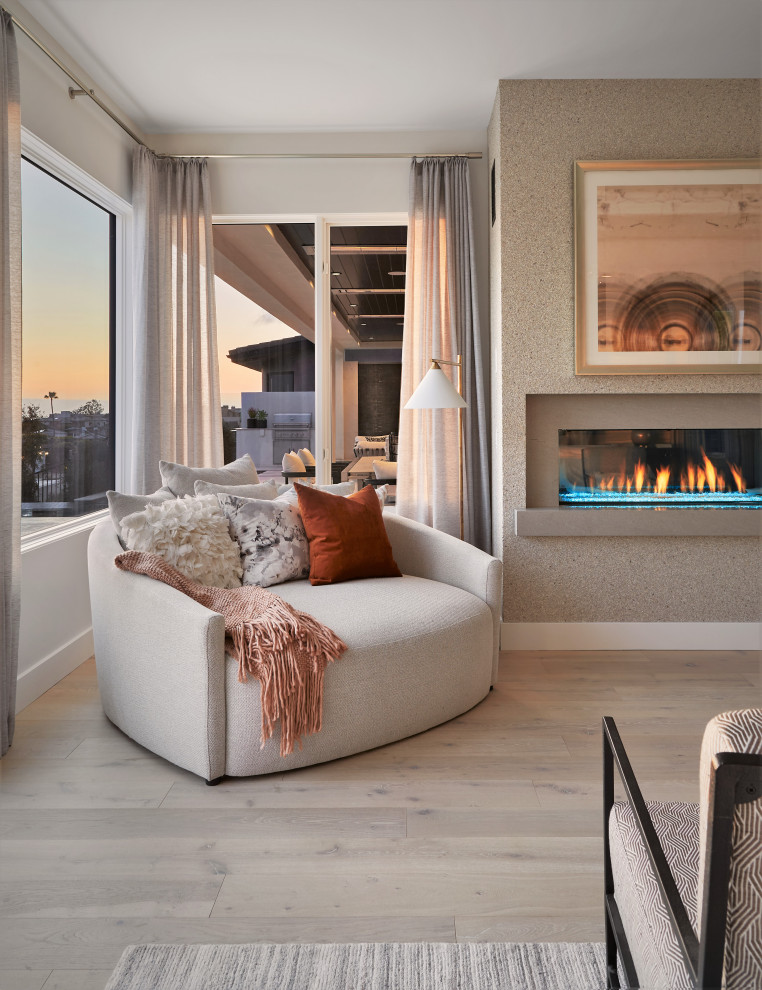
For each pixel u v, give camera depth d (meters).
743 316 3.49
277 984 1.43
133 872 1.79
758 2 2.86
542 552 3.61
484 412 4.03
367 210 4.15
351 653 2.38
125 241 3.98
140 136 4.07
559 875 1.77
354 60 3.30
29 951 1.52
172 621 2.29
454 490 4.03
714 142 3.48
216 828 1.98
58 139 3.13
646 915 1.00
